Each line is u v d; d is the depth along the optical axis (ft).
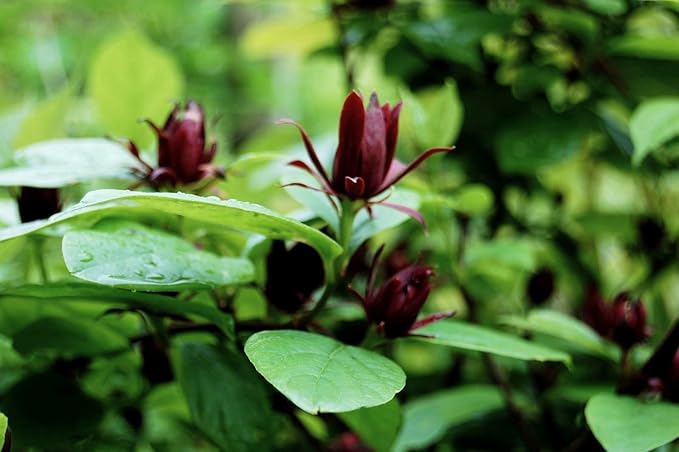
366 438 2.49
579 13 2.93
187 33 7.54
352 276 2.31
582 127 3.00
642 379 2.33
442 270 2.84
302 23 3.48
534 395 2.82
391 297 2.24
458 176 3.29
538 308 2.85
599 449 2.38
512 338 2.40
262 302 2.48
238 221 2.16
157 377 2.52
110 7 6.93
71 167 2.37
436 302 3.30
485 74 3.19
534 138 2.99
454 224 3.00
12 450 2.47
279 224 2.15
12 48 5.95
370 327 2.27
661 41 2.82
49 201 2.38
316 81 8.75
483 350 2.25
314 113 8.28
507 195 3.39
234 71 7.54
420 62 3.22
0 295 2.25
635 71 2.98
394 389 2.10
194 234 2.44
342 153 2.21
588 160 3.59
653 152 3.06
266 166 2.77
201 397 2.39
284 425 2.75
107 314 2.33
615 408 2.28
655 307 3.01
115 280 2.12
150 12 7.20
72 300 2.36
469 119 3.10
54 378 2.48
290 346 2.12
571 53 3.11
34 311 2.46
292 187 2.34
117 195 2.05
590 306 2.61
